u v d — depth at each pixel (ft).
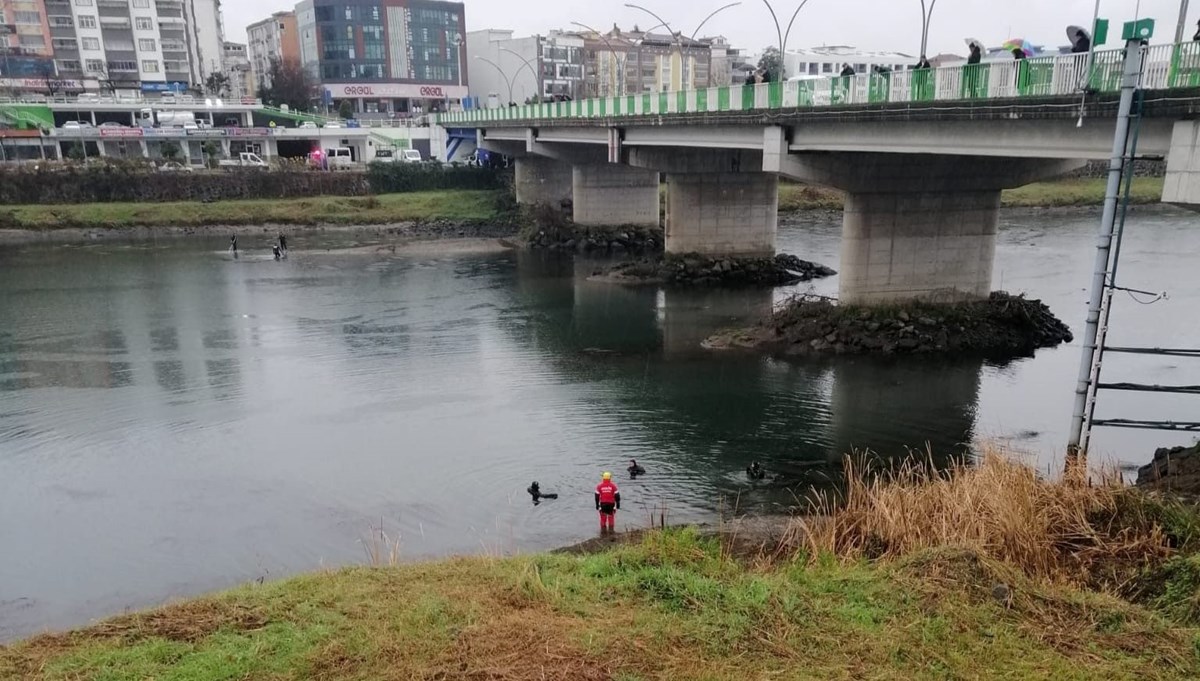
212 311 134.41
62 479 68.59
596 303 139.44
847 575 34.47
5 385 94.53
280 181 262.88
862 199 107.96
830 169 105.60
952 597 31.86
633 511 60.29
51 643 30.22
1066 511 39.37
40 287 154.92
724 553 43.06
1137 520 38.29
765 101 110.93
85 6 342.85
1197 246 167.63
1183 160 59.77
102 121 315.58
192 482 67.72
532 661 27.07
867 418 80.79
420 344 112.78
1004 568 33.94
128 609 46.42
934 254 110.83
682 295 144.77
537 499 62.54
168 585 51.65
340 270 175.42
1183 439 71.46
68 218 228.43
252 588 36.11
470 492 64.54
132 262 185.26
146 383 95.30
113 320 127.85
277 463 71.41
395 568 37.55
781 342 108.68
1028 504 39.52
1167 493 48.29
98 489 66.59
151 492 65.82
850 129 96.89
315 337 116.98
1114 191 47.73
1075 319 115.03
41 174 238.48
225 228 238.27
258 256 194.29
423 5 427.74
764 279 154.51
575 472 68.28
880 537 40.98
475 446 74.43
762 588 32.76
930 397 86.89
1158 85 59.93
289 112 344.90
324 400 88.79
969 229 110.93
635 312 132.05
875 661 27.61
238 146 301.63
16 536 58.65
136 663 27.73
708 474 67.56
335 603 32.58
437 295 147.95
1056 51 92.73
